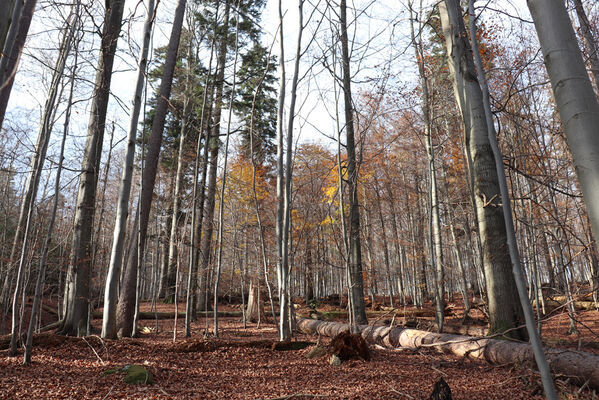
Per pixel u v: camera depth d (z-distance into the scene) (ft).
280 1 25.84
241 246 43.04
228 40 38.47
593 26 22.11
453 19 24.43
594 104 5.28
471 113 23.15
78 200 28.58
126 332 29.45
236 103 46.75
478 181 22.36
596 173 4.95
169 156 58.18
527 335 19.71
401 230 67.51
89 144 28.91
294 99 24.43
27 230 18.02
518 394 14.16
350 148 32.91
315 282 75.41
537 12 5.93
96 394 13.33
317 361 20.01
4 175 38.37
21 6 8.36
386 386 15.12
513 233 5.82
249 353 21.43
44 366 16.97
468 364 19.33
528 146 28.73
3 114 8.03
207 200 46.91
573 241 30.12
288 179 24.57
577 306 40.04
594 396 13.58
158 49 46.34
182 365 18.56
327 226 46.98
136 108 22.39
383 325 31.89
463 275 39.96
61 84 19.04
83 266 27.99
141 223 30.99
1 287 35.06
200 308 54.90
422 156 49.60
